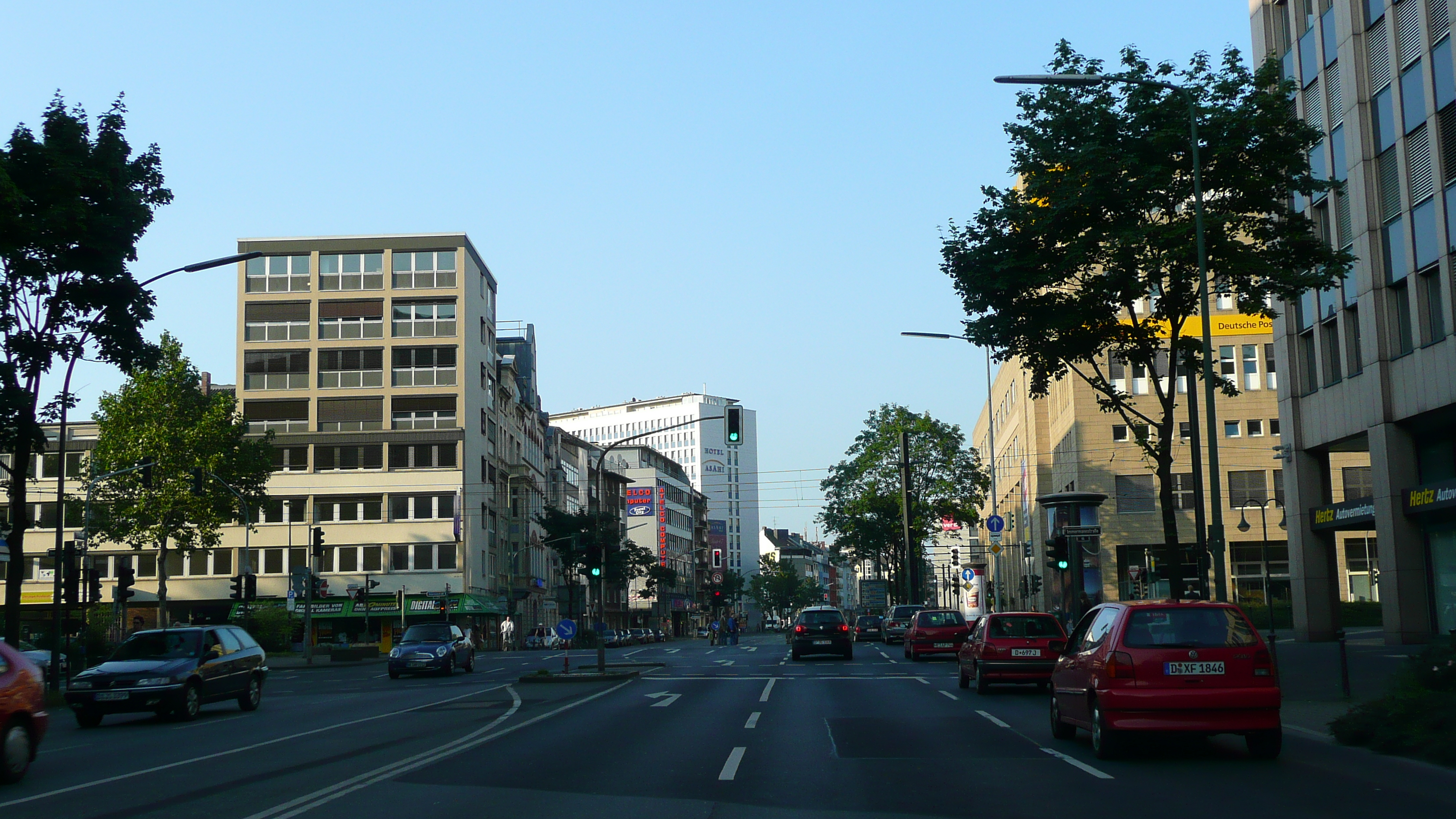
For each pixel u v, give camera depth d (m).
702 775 12.29
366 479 76.88
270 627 64.81
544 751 14.70
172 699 21.89
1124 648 12.97
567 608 87.50
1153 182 21.25
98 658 42.00
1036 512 76.31
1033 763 13.00
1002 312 23.03
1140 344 23.42
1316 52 35.38
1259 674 12.82
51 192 27.59
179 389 63.91
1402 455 31.81
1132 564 61.81
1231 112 21.50
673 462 161.50
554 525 87.75
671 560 148.38
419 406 77.81
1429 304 30.33
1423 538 31.48
